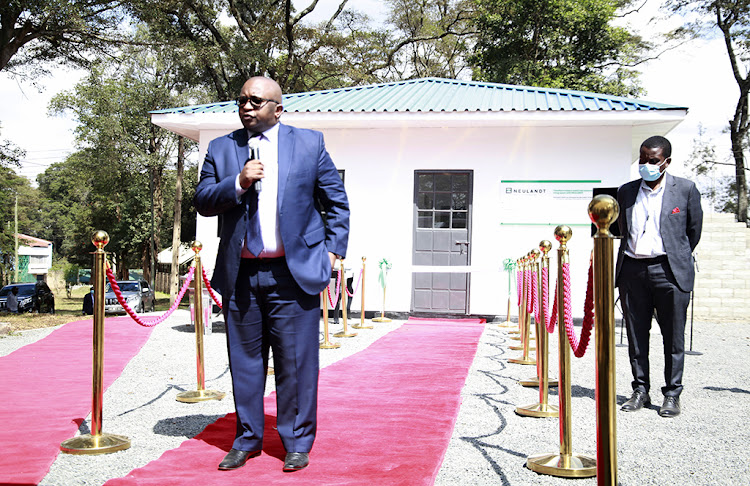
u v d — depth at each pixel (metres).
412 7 33.50
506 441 4.11
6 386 6.02
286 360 3.59
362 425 4.41
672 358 4.99
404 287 11.99
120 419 4.72
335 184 3.86
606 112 10.73
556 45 28.42
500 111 10.97
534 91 13.42
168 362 7.44
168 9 22.75
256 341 3.72
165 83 30.59
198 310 5.57
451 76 35.62
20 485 3.23
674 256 4.96
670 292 4.96
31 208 73.00
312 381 3.65
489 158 11.77
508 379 6.24
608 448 2.65
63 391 5.78
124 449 3.94
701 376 6.69
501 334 9.88
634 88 28.66
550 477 3.43
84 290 60.31
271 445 3.96
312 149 3.78
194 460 3.62
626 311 5.22
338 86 31.42
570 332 3.61
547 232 11.58
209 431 4.29
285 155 3.70
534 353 7.90
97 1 18.27
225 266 3.67
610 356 2.66
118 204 40.66
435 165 11.94
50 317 14.65
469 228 11.84
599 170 11.41
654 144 4.96
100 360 4.04
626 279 5.19
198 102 30.20
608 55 28.39
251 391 3.69
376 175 12.11
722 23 25.97
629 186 5.25
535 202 11.61
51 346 8.64
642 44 28.02
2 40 17.19
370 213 12.12
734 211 29.08
